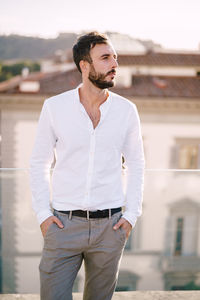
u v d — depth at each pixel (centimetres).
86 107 140
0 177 256
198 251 306
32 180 144
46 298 143
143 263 296
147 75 1551
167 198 299
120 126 140
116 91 1373
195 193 289
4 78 2448
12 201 262
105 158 138
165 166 1373
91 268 146
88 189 137
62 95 140
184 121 1348
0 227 270
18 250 269
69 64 1748
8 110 1319
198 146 1348
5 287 256
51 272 140
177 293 207
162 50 1741
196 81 1532
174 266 302
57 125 138
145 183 281
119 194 144
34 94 1319
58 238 139
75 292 210
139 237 306
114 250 142
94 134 136
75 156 137
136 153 149
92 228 139
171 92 1391
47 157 145
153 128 1352
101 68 133
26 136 1336
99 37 134
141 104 1343
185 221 304
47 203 144
